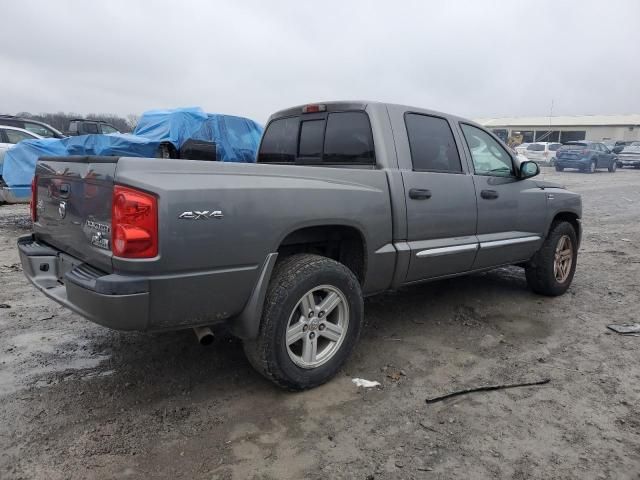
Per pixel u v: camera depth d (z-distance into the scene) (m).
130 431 2.83
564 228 5.45
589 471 2.57
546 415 3.09
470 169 4.47
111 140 9.28
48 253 3.36
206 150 10.09
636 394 3.36
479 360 3.85
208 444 2.73
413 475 2.52
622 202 14.82
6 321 4.44
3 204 10.65
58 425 2.87
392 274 3.85
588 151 27.83
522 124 56.91
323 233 3.62
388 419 3.01
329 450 2.71
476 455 2.69
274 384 3.36
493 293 5.61
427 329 4.48
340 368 3.50
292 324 3.22
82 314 2.74
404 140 3.95
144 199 2.53
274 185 3.02
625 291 5.79
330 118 4.21
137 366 3.64
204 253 2.71
